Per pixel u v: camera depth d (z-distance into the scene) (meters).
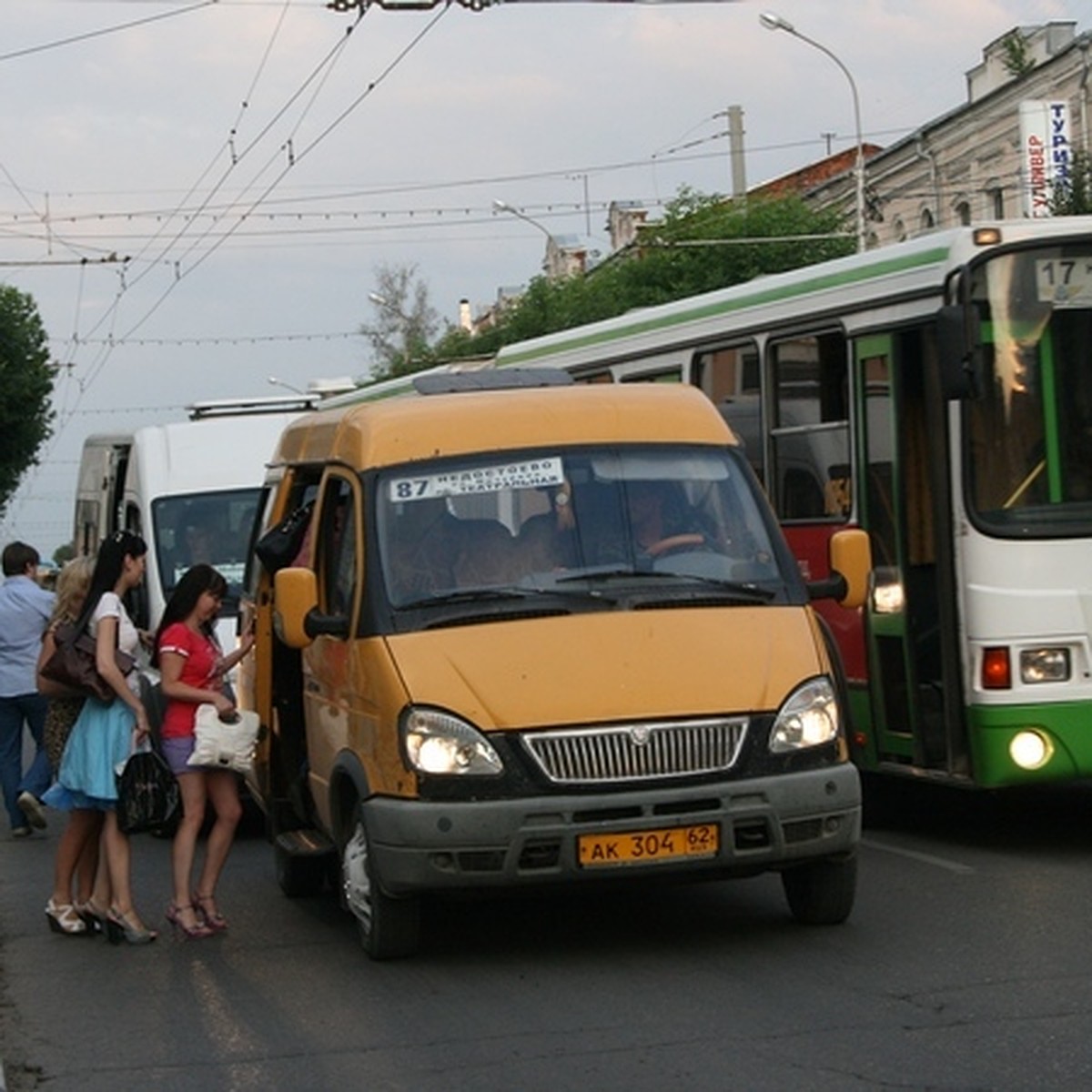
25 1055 12.25
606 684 13.30
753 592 14.32
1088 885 15.78
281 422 27.92
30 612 22.73
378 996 13.16
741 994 12.62
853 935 14.26
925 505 18.08
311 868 17.41
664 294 72.38
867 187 73.50
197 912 16.11
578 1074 10.97
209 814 22.56
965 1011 11.87
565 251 136.50
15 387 97.44
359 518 14.70
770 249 70.44
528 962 13.94
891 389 18.27
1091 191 48.66
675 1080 10.72
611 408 15.38
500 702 13.20
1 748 22.88
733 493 15.03
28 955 15.59
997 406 17.05
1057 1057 10.76
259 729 16.98
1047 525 16.97
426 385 18.23
